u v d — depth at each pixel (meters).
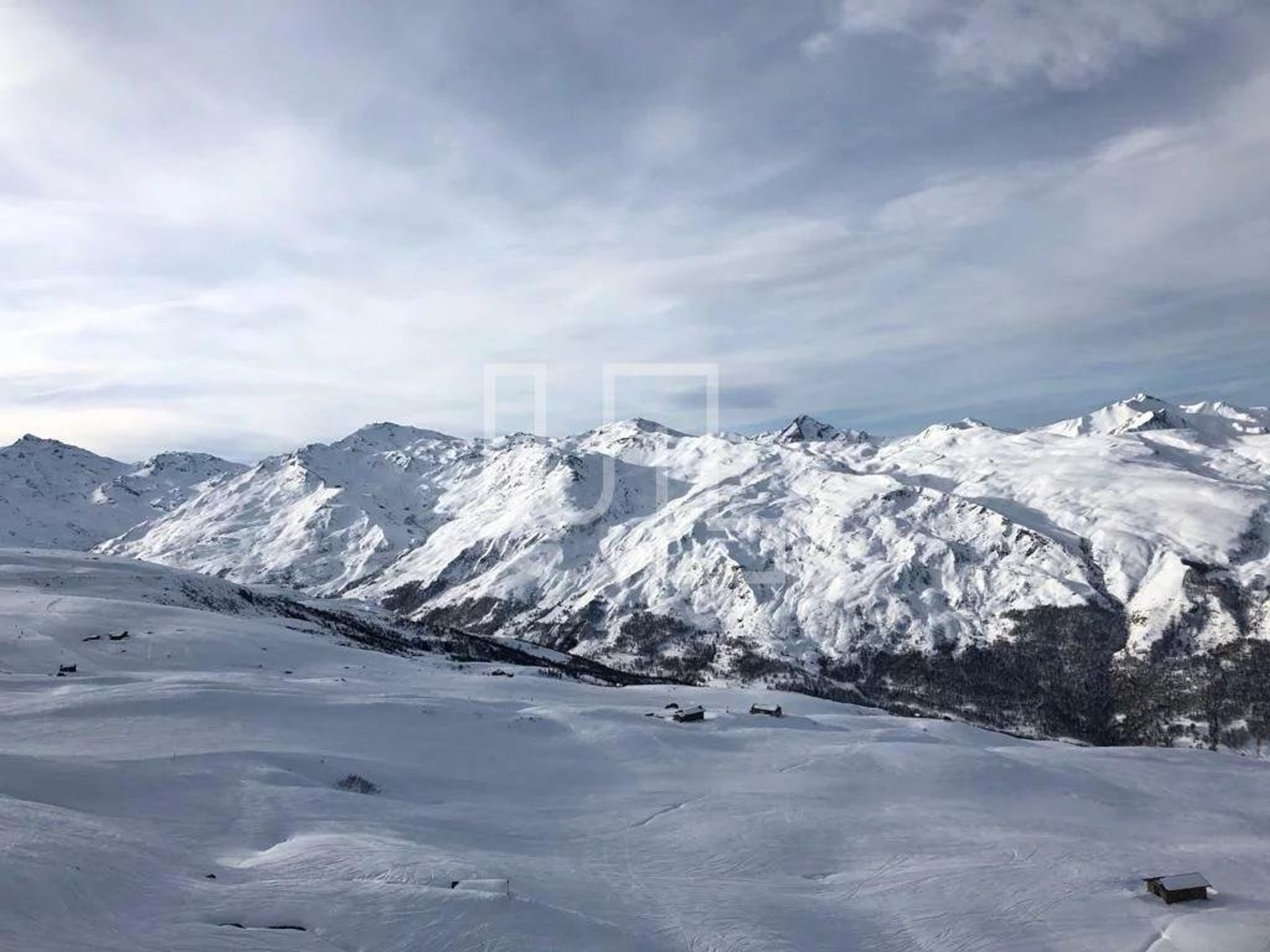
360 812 37.97
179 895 20.98
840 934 30.55
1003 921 32.91
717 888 34.50
